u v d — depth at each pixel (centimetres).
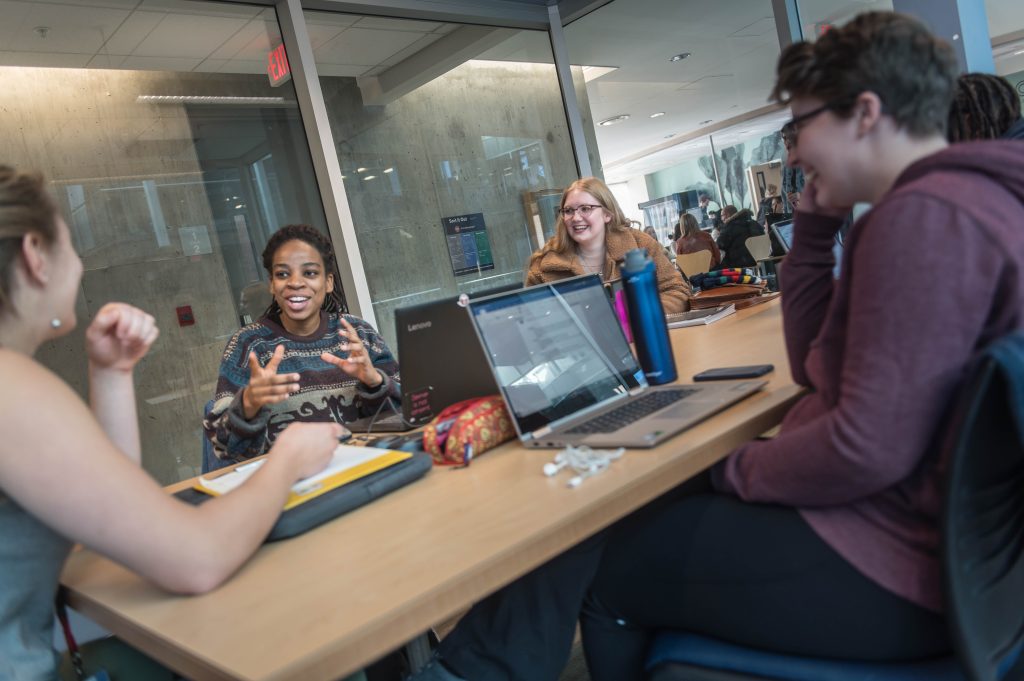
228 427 198
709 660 106
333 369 224
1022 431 75
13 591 96
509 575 84
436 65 442
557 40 491
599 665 128
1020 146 88
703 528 108
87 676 126
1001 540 90
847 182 101
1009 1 394
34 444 81
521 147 476
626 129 674
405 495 119
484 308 139
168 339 350
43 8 322
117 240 340
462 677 121
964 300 82
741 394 133
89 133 336
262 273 376
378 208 413
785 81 102
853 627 95
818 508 99
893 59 93
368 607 76
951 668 93
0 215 94
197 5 361
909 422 84
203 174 362
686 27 460
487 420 136
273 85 385
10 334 98
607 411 144
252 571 95
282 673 66
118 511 82
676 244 636
